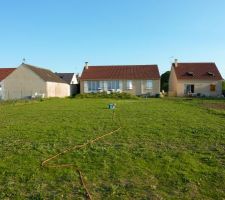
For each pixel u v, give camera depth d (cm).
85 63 5784
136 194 754
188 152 1070
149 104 3128
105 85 5475
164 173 875
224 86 5631
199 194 760
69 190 774
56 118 1919
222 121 1762
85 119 1855
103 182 822
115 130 1455
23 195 746
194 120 1800
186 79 5416
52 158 998
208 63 5778
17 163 952
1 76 5681
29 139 1266
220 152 1080
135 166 925
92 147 1127
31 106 2931
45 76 5066
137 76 5441
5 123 1717
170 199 732
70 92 6109
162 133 1379
